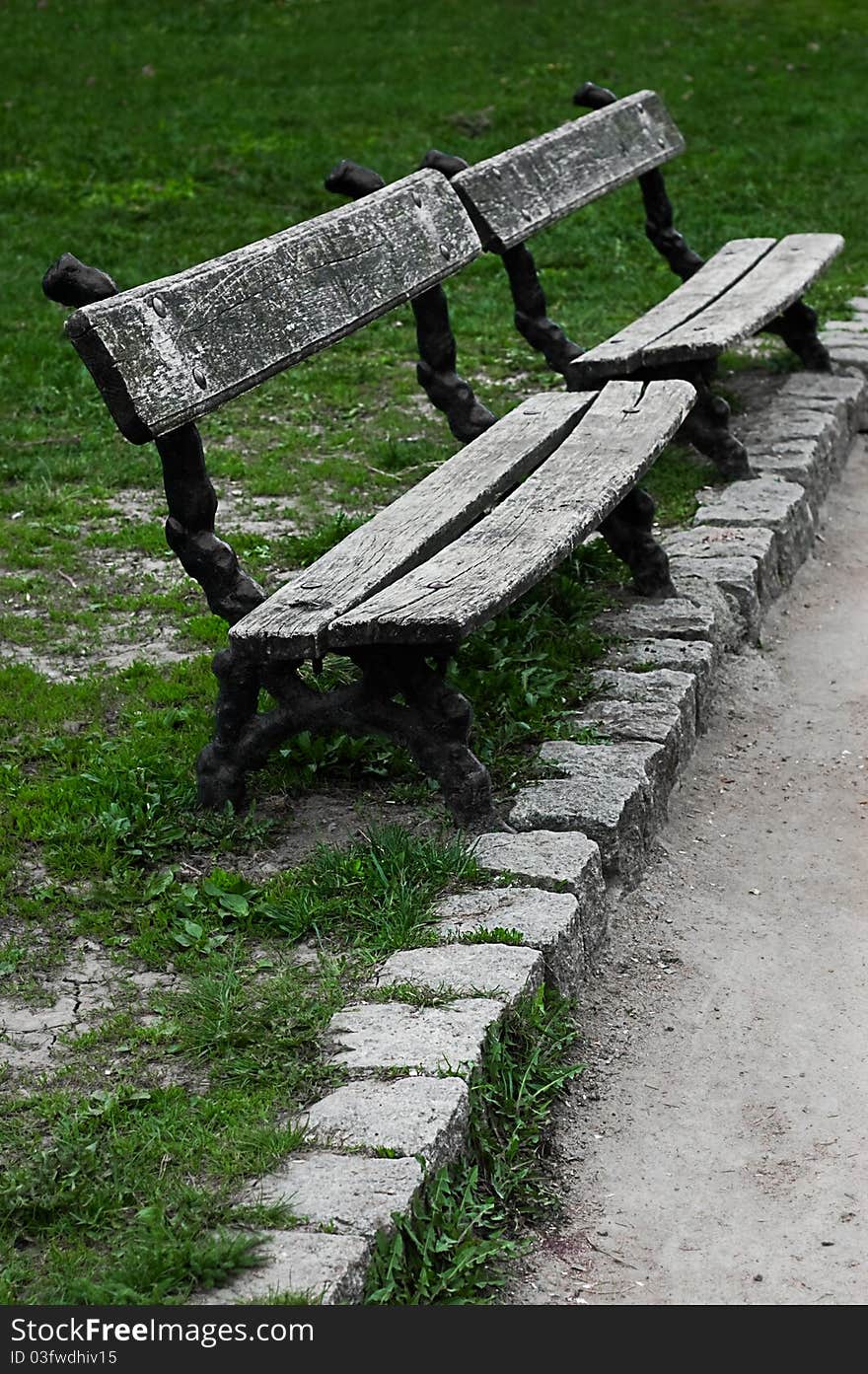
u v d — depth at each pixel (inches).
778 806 170.1
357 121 569.0
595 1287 104.6
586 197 269.6
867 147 529.3
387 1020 119.5
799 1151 117.6
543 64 653.9
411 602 140.0
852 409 285.4
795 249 303.0
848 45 685.3
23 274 402.0
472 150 528.4
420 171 216.5
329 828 154.6
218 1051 120.0
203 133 551.5
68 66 663.8
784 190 478.9
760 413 275.6
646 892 153.0
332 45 692.7
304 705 150.5
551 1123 119.5
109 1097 113.4
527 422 203.9
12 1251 99.6
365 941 133.0
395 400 309.4
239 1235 96.7
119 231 442.9
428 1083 111.1
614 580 209.6
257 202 476.7
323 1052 117.3
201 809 155.9
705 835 164.2
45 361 331.3
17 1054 120.7
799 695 195.0
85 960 134.2
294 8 768.3
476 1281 102.9
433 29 722.8
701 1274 105.7
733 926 148.1
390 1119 107.4
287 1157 105.2
